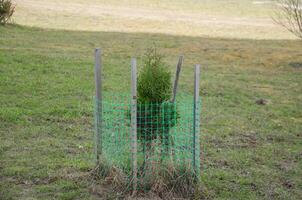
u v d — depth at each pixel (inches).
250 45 913.5
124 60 680.4
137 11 1294.3
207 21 1220.5
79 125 404.2
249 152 370.3
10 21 957.8
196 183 288.5
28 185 289.1
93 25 1050.1
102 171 295.3
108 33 954.1
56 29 946.7
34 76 532.1
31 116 412.5
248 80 621.3
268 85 602.2
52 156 334.3
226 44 911.7
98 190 282.2
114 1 1417.3
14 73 533.3
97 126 298.5
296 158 365.7
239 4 1519.4
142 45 830.5
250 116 464.1
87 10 1231.5
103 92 498.9
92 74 571.2
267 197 296.5
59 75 548.4
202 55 783.7
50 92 483.5
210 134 405.4
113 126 357.1
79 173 306.2
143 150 283.3
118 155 300.8
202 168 332.8
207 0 1567.4
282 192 304.2
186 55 773.3
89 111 436.8
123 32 986.1
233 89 565.0
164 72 284.0
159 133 281.1
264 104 512.4
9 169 305.9
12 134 371.2
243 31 1106.1
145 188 277.4
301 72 692.7
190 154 291.6
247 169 337.7
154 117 279.7
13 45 698.8
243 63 740.0
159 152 281.9
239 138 401.7
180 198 278.7
